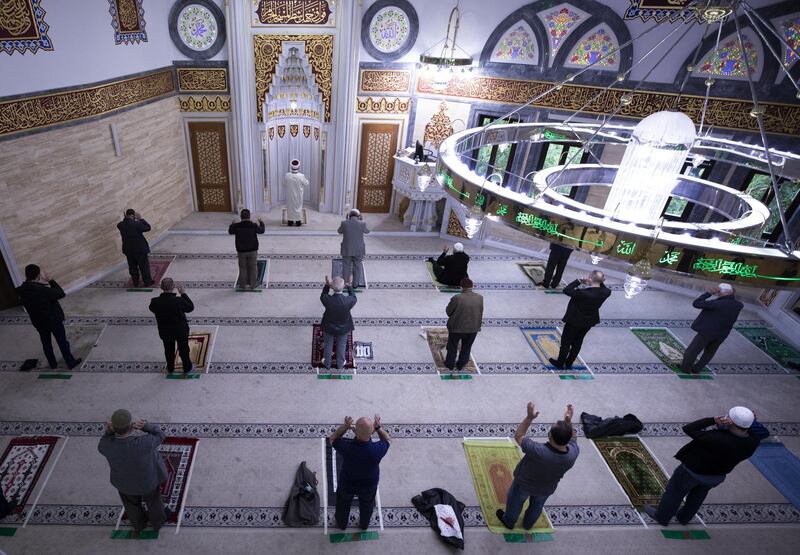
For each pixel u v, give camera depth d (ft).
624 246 8.89
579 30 23.59
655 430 16.03
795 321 21.27
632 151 10.69
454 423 15.65
